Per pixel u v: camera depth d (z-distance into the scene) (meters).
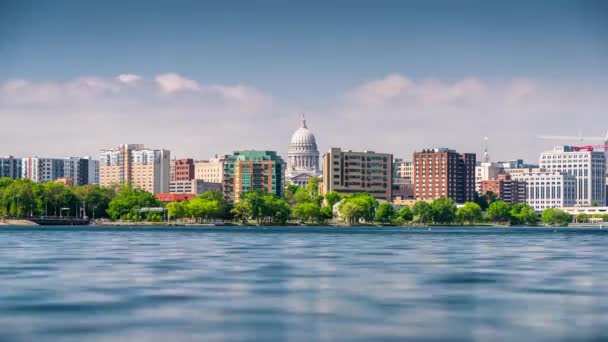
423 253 184.50
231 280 114.81
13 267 136.62
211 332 74.50
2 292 100.06
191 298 95.19
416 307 88.69
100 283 110.31
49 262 148.75
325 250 197.50
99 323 78.75
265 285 108.56
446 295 98.06
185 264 144.75
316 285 108.56
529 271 130.62
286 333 74.00
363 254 179.50
